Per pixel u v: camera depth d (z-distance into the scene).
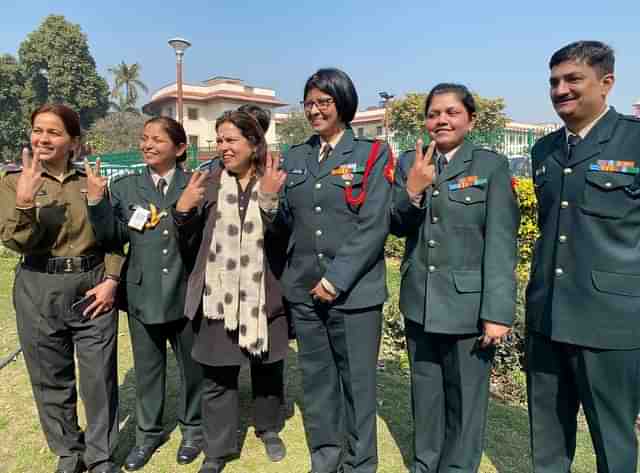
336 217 2.51
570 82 2.09
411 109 26.59
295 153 2.74
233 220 2.68
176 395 3.82
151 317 2.81
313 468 2.79
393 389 4.02
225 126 2.60
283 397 3.54
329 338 2.63
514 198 2.37
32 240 2.50
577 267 2.15
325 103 2.46
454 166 2.42
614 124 2.13
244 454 3.08
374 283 2.53
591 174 2.11
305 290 2.59
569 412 2.39
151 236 2.83
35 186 2.41
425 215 2.45
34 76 39.62
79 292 2.68
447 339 2.45
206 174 2.68
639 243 2.09
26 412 3.57
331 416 2.74
